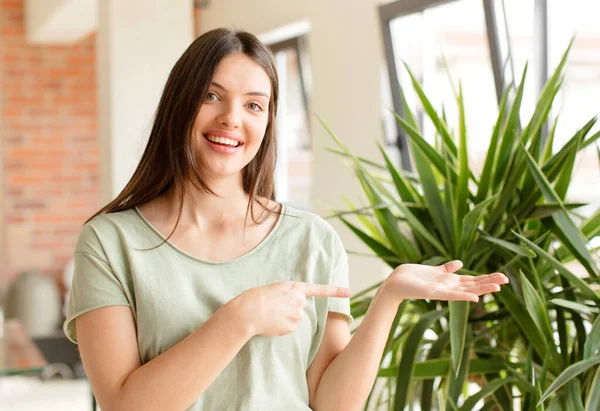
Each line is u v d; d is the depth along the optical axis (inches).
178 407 59.1
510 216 96.1
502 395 91.2
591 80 169.0
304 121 275.6
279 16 237.3
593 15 158.2
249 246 67.0
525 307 91.1
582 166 209.6
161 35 212.8
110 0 208.8
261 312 59.9
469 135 159.9
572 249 91.4
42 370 136.3
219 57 63.2
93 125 343.9
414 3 184.4
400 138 197.9
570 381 84.2
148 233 64.9
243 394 63.8
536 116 96.7
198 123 63.6
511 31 167.9
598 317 86.0
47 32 312.2
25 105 337.7
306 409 66.3
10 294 311.9
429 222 103.0
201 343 59.0
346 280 70.8
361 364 66.3
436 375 90.4
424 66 201.5
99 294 62.3
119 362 61.5
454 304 87.1
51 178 340.8
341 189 207.8
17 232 337.1
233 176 66.7
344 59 207.8
